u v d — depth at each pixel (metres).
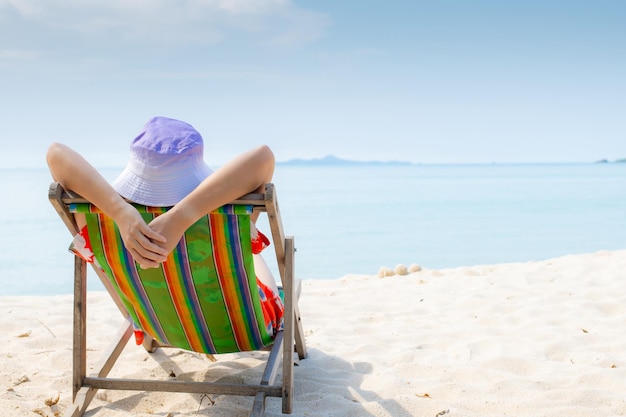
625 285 5.01
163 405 2.55
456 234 16.69
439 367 3.01
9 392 2.63
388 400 2.55
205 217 2.07
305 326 4.04
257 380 2.85
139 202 2.09
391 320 4.23
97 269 2.45
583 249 13.56
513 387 2.75
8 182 61.94
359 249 13.94
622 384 2.77
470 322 4.09
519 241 15.06
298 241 15.37
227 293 2.28
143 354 3.21
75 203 2.10
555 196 33.47
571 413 2.44
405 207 26.23
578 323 3.92
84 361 2.45
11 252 13.48
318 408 2.49
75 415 2.34
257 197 2.03
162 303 2.34
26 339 3.50
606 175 83.12
